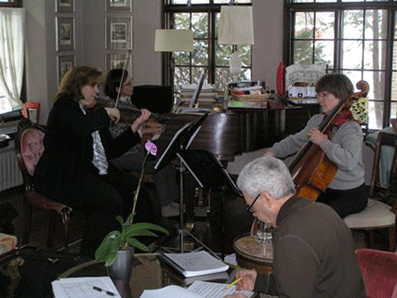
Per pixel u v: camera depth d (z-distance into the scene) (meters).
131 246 2.94
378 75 6.64
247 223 5.49
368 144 5.84
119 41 7.53
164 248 4.55
